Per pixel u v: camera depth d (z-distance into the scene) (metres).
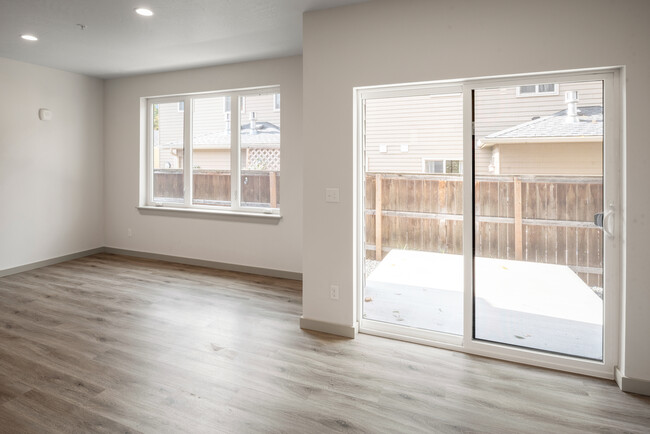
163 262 5.35
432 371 2.55
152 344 2.91
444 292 2.97
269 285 4.38
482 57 2.56
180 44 4.00
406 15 2.74
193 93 5.04
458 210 2.87
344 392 2.30
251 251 4.85
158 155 5.46
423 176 2.96
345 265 3.04
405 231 3.05
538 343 2.67
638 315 2.29
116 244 5.76
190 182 5.24
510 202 2.69
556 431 1.96
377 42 2.83
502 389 2.34
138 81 5.38
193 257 5.23
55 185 5.14
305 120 3.10
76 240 5.46
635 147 2.25
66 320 3.33
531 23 2.43
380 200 3.10
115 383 2.37
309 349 2.84
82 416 2.05
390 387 2.36
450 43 2.63
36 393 2.26
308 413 2.10
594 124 2.45
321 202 3.09
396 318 3.11
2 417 2.03
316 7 2.98
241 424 2.00
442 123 2.85
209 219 5.08
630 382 2.31
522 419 2.06
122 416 2.05
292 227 4.59
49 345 2.87
